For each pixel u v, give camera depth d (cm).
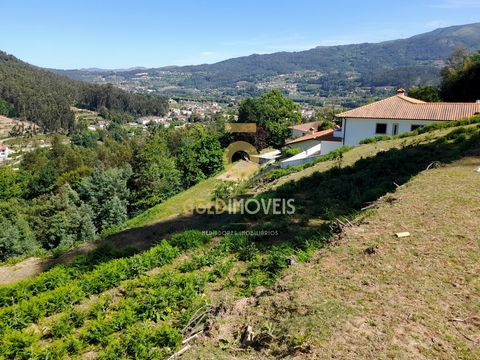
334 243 905
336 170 2009
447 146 1870
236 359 572
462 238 799
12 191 6328
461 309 581
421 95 5362
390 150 2156
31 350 781
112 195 4212
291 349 541
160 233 1762
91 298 1086
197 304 887
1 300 1137
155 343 752
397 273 699
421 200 1053
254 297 782
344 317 583
